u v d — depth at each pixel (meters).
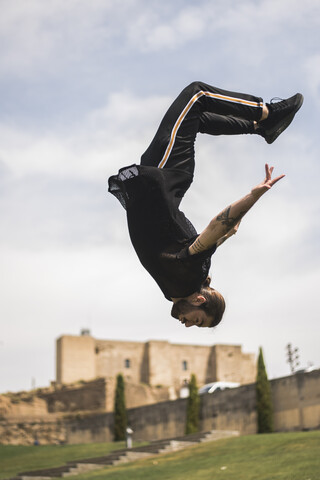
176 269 6.68
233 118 7.12
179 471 31.92
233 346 118.19
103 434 63.16
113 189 6.93
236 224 6.82
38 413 99.44
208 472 30.05
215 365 116.88
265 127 7.25
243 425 49.94
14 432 92.00
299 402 45.91
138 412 60.03
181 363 115.62
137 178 6.67
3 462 48.94
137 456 41.34
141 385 102.75
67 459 47.53
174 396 104.44
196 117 6.84
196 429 53.41
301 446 32.47
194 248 6.54
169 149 6.77
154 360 113.75
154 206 6.71
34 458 49.59
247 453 33.78
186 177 6.84
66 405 100.50
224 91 6.95
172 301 7.09
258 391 48.16
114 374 112.62
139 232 6.82
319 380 44.59
